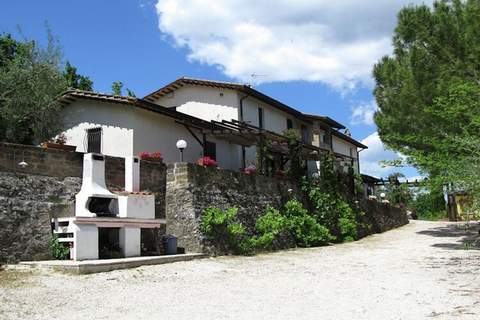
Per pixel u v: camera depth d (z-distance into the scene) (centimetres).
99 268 1084
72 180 1292
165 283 1019
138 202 1333
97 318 718
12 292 864
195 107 2600
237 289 970
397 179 3909
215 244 1541
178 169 1569
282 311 765
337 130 3681
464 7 1928
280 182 2086
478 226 1852
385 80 2177
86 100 2030
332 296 896
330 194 2370
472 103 1541
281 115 2973
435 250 1809
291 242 1964
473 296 873
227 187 1741
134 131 1916
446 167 1507
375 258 1561
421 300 845
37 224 1188
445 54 1889
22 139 1883
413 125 2009
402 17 2014
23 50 1948
